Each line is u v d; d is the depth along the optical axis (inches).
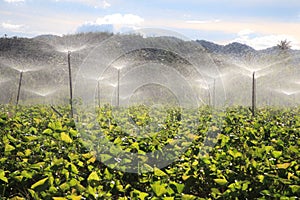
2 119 338.0
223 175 199.5
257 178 185.9
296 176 187.9
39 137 275.4
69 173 194.9
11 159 228.8
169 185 168.2
